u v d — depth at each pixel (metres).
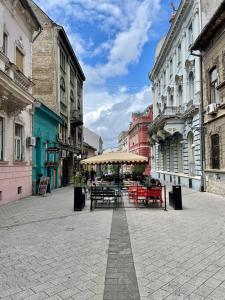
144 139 55.06
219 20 14.34
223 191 15.05
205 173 17.70
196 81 19.20
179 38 24.44
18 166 14.62
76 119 31.67
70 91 32.44
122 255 5.51
